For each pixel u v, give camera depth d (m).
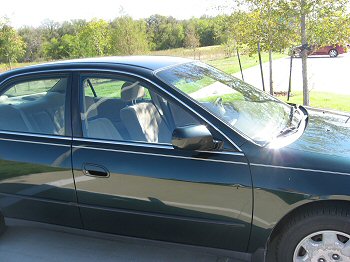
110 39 28.97
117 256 3.47
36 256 3.55
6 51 27.09
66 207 3.22
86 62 3.37
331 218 2.55
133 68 3.18
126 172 2.95
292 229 2.65
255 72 19.55
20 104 3.49
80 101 3.24
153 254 3.47
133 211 2.99
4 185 3.40
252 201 2.66
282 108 3.59
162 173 2.86
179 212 2.87
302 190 2.54
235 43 12.84
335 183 2.50
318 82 15.02
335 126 3.22
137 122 3.10
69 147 3.16
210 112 2.89
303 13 7.83
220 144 2.76
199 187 2.77
